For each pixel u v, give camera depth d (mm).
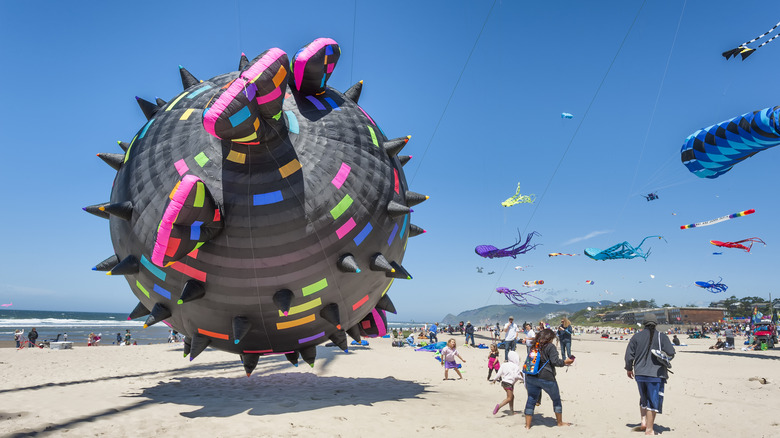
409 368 15820
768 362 17672
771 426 7461
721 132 9125
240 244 6801
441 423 7367
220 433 6340
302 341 7996
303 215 6969
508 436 6727
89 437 6066
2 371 14164
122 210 7281
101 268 8148
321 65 7723
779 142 8445
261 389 10539
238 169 6945
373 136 8328
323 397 9414
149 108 8773
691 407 8922
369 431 6691
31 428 6457
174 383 11555
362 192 7559
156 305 7742
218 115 6086
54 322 127688
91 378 12578
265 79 6230
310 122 7672
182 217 6188
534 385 7359
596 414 8398
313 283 7215
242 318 7230
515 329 16797
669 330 72688
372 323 9297
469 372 14891
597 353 23516
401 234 8445
